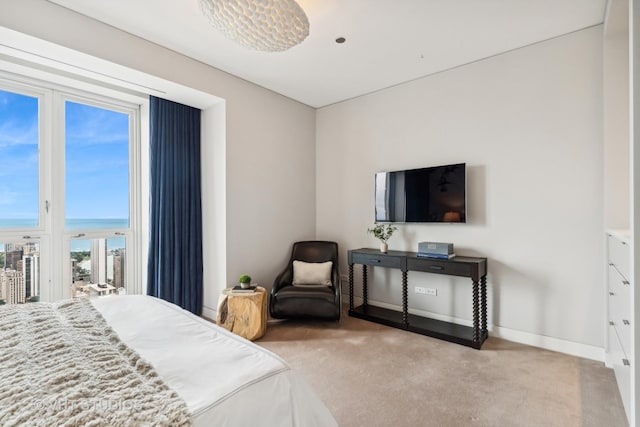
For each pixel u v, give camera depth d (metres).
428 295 3.36
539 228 2.71
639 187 1.26
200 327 1.48
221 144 3.31
